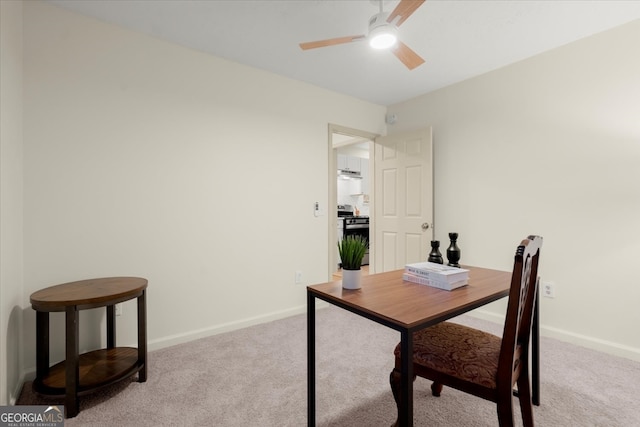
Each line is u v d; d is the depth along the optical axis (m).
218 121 2.58
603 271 2.24
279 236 2.95
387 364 2.05
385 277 1.63
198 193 2.48
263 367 2.01
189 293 2.44
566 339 2.40
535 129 2.58
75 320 1.53
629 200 2.13
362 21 2.11
